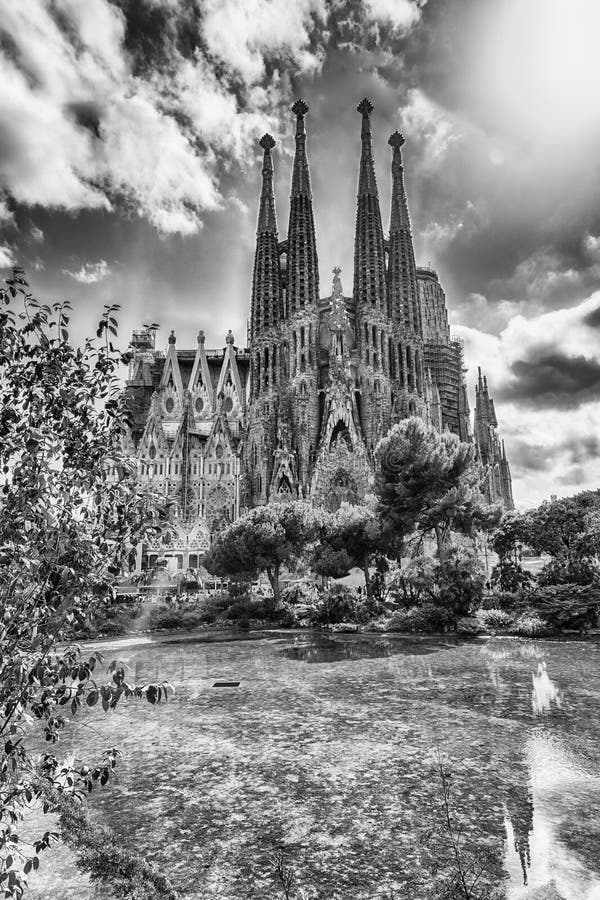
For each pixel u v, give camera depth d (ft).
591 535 171.63
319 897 32.04
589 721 63.52
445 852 36.37
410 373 484.74
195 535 364.38
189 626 170.40
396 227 522.47
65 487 22.94
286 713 70.44
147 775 51.13
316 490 399.44
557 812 41.45
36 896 31.83
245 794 46.44
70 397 23.97
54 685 22.48
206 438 492.95
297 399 447.83
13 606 21.95
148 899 31.35
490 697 75.20
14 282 24.26
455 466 184.96
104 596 23.02
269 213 514.68
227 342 552.00
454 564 156.66
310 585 244.01
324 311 519.19
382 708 71.10
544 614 142.72
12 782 23.29
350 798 45.03
